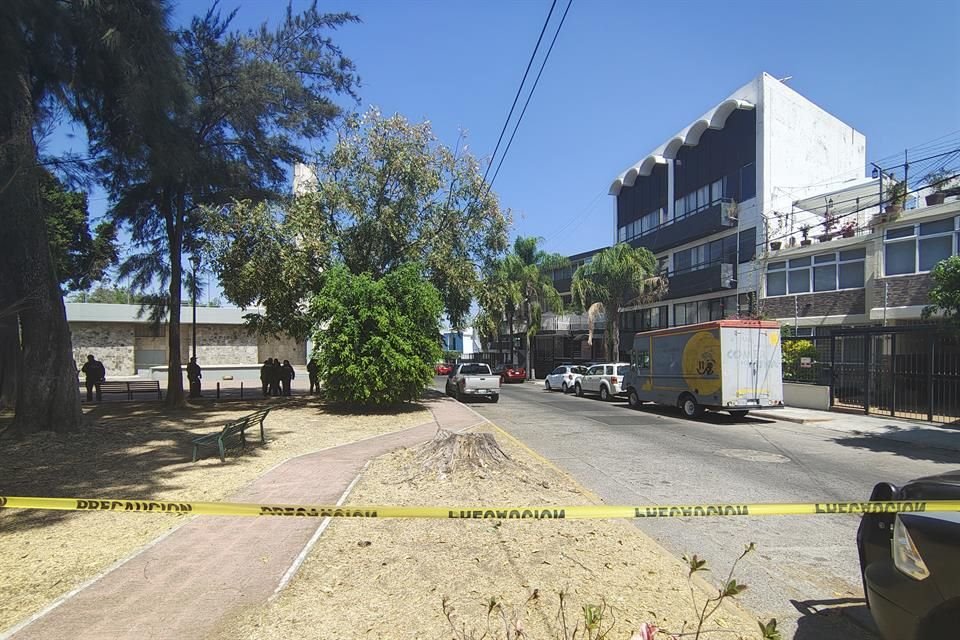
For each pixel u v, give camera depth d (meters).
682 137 32.47
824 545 5.77
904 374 16.59
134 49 11.91
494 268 24.12
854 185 25.55
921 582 2.90
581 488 7.64
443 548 5.13
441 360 18.86
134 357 37.81
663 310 35.78
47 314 11.68
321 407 18.84
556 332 44.91
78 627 3.72
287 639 3.55
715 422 16.39
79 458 9.76
